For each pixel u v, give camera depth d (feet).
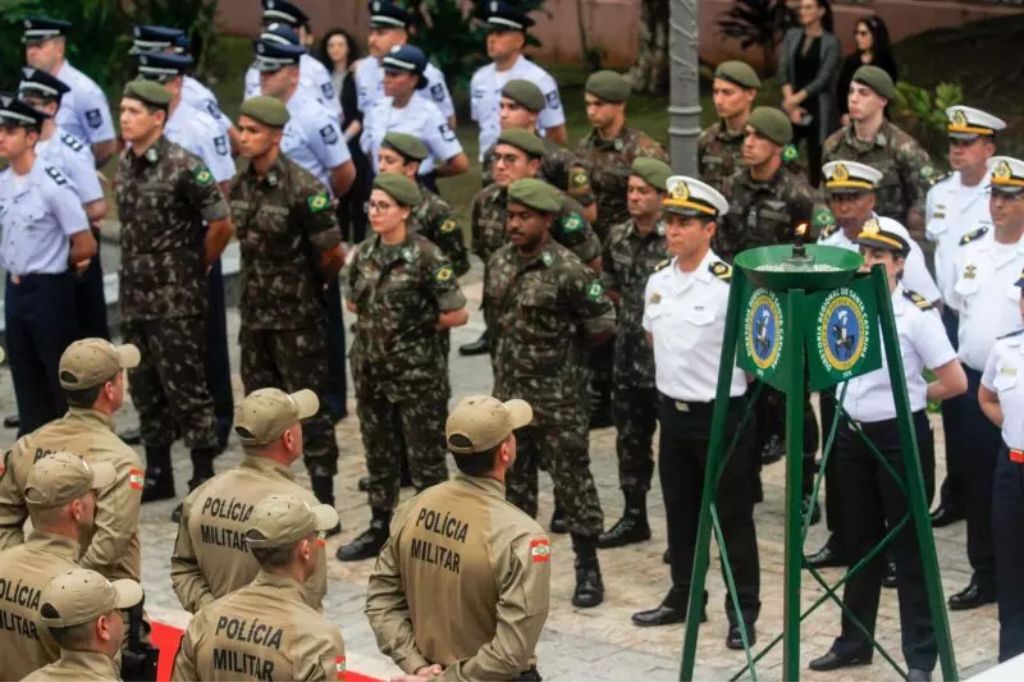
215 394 49.60
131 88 43.29
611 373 49.57
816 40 66.23
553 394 37.60
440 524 25.58
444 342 40.93
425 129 53.57
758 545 40.96
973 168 42.42
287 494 26.17
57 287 45.65
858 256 27.30
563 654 35.45
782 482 45.03
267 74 49.37
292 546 23.94
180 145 45.37
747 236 44.06
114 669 24.20
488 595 25.20
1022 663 16.39
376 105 54.95
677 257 35.86
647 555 41.04
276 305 42.60
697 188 34.88
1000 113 78.02
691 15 46.55
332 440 43.19
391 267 39.65
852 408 33.35
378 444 40.86
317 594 25.53
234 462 48.21
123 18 91.09
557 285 37.22
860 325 27.61
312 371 42.91
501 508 25.49
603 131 48.57
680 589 36.63
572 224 41.42
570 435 37.70
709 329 34.86
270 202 42.01
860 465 33.53
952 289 41.22
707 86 93.15
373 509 41.24
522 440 38.47
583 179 46.75
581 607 37.93
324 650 23.66
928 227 43.52
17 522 30.60
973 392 37.65
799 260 27.17
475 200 46.09
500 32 55.52
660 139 83.51
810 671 34.37
